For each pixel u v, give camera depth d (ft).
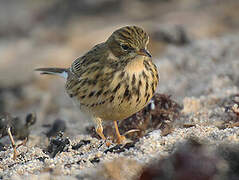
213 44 67.41
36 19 95.61
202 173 23.70
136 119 40.93
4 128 40.65
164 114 40.83
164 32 74.54
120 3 95.71
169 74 62.39
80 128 46.39
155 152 28.27
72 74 38.22
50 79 74.90
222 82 53.57
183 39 73.20
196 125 34.37
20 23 94.58
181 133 31.58
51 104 65.72
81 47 80.23
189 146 25.43
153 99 41.52
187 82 57.36
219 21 80.79
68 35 85.51
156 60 66.54
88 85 35.78
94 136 40.60
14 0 103.35
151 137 30.50
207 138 29.14
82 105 37.37
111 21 88.79
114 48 35.14
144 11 90.94
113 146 33.01
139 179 24.97
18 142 40.78
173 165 24.80
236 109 38.17
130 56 34.45
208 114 41.09
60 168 28.32
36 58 78.02
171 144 29.19
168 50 70.69
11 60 78.59
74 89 37.45
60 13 96.43
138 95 35.19
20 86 73.61
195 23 80.53
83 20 92.32
